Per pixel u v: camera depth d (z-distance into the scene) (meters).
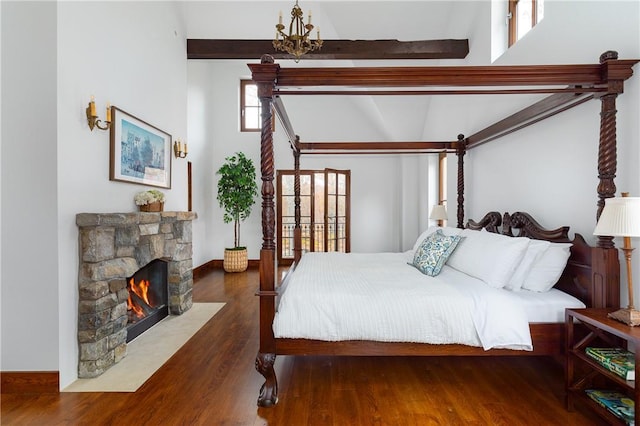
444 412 2.02
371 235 7.31
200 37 4.84
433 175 6.04
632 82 2.01
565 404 2.08
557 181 2.68
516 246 2.40
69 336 2.37
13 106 2.26
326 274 2.81
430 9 4.47
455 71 2.07
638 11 1.96
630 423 1.67
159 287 3.75
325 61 5.70
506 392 2.24
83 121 2.52
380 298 2.16
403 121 6.16
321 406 2.09
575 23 2.43
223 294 4.84
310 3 4.41
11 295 2.28
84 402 2.15
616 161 2.07
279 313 2.16
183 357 2.79
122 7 3.02
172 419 1.97
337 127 7.20
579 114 2.44
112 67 2.88
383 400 2.15
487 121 3.82
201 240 6.54
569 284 2.45
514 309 2.12
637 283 2.00
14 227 2.27
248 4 4.44
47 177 2.26
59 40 2.28
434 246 2.96
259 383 2.37
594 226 2.31
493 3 3.75
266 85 2.16
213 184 7.00
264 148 2.20
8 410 2.07
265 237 2.21
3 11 2.27
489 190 3.79
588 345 2.10
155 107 3.63
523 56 3.08
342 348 2.15
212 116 7.00
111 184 2.86
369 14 4.46
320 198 7.12
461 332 2.09
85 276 2.46
